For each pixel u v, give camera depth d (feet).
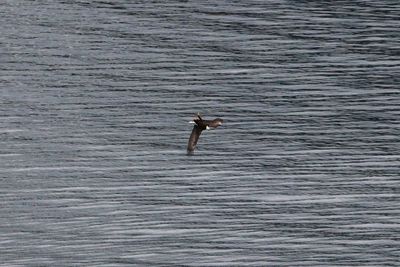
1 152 284.41
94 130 295.28
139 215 257.14
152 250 243.60
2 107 306.55
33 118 301.22
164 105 306.76
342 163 278.46
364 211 258.16
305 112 302.04
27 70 326.85
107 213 257.75
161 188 268.62
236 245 245.24
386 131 292.61
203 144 287.28
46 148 286.87
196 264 239.09
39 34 348.38
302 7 364.38
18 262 240.53
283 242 246.27
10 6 367.45
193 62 328.90
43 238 249.14
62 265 238.68
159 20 355.15
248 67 326.03
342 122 296.92
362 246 244.83
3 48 339.57
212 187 269.03
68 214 258.16
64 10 364.17
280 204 261.24
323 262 238.89
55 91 315.37
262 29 348.59
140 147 287.07
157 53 334.44
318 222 253.85
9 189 269.03
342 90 312.91
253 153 283.79
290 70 323.98
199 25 351.46
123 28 350.84
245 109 304.09
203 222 254.27
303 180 271.28
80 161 281.13
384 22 354.74
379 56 333.01
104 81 320.09
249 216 256.11
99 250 243.60
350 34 346.54
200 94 312.09
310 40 342.23
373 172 274.36
